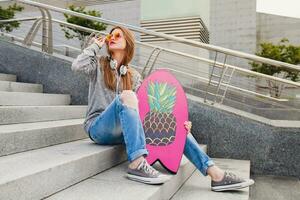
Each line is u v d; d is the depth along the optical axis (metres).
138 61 6.32
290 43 16.77
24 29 7.57
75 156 2.08
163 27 10.66
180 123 2.55
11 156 2.06
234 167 3.52
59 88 4.81
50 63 4.86
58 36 9.88
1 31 7.39
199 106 4.25
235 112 4.15
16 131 2.18
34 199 1.60
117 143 2.62
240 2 16.23
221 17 16.48
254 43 15.92
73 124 2.91
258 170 4.01
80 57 2.53
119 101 2.25
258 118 4.14
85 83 4.68
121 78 2.63
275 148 3.96
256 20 16.84
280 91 5.43
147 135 2.53
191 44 4.21
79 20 10.92
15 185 1.46
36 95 3.92
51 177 1.75
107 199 1.74
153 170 2.13
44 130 2.47
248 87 5.78
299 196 3.01
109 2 15.22
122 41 2.58
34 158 1.99
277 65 3.83
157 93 2.67
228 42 16.31
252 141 4.04
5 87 3.97
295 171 3.87
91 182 2.07
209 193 2.49
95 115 2.55
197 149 2.55
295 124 4.02
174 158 2.44
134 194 1.85
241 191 2.56
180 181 2.66
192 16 10.43
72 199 1.71
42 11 5.02
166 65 7.13
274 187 3.35
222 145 4.15
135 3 14.82
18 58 5.02
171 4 10.63
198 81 5.32
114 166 2.57
